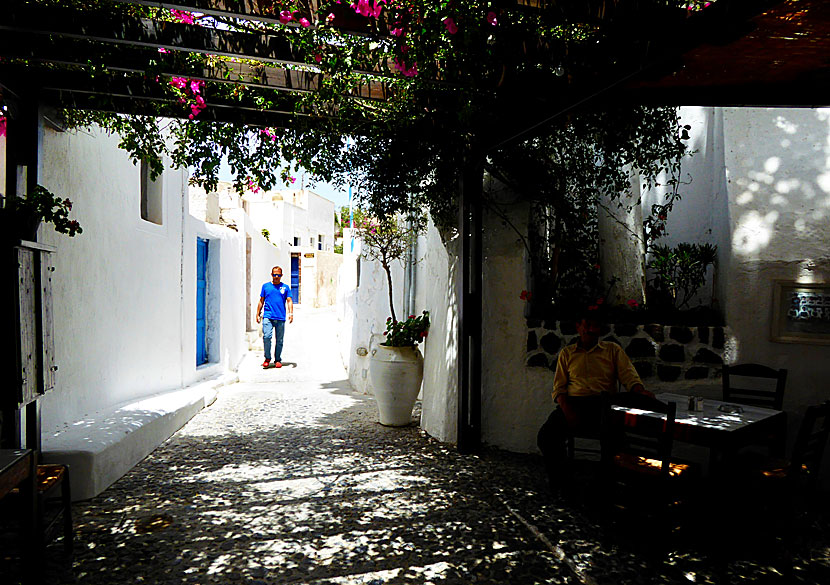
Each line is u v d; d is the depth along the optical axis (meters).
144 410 6.16
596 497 4.50
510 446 6.13
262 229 22.17
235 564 3.60
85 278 5.61
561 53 3.68
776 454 4.37
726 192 5.46
